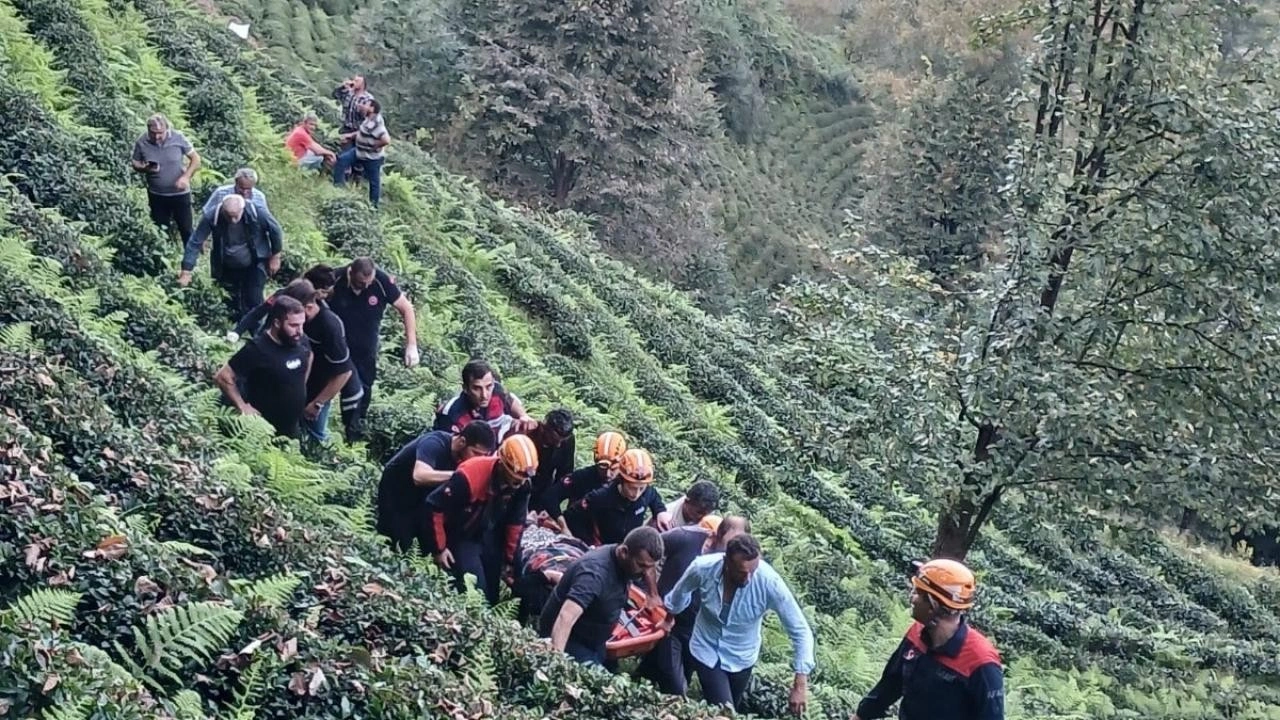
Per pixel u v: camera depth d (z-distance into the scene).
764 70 64.81
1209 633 24.02
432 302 18.00
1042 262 13.54
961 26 48.88
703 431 19.98
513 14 38.28
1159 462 13.13
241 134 19.33
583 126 37.28
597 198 37.84
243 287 13.11
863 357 14.56
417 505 9.12
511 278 21.30
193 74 21.08
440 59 38.41
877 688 6.71
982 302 14.00
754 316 39.56
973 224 36.62
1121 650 19.03
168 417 9.40
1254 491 13.09
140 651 6.08
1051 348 13.45
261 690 6.19
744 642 8.47
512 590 9.25
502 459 8.37
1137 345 13.80
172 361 11.10
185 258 12.96
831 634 13.81
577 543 9.41
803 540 17.03
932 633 6.28
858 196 59.25
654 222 39.41
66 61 17.72
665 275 39.25
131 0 22.02
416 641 7.36
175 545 7.06
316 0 45.97
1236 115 13.01
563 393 17.42
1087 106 13.77
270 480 9.27
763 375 26.80
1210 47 13.62
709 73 59.31
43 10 18.25
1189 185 13.02
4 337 9.03
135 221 13.72
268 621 6.61
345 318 11.34
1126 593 24.44
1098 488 13.38
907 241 37.16
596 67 38.16
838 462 15.07
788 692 10.26
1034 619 18.98
